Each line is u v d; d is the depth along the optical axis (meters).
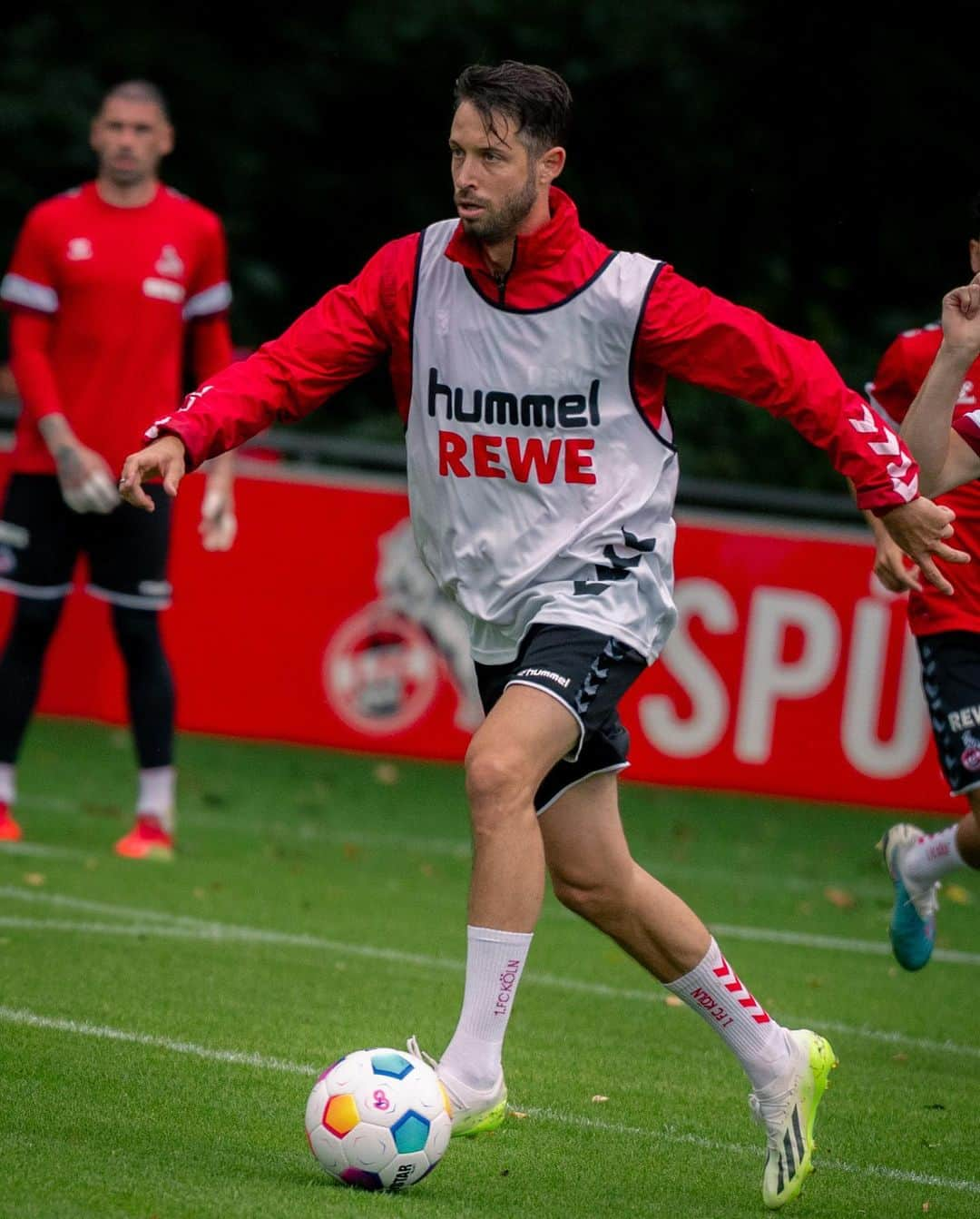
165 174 66.44
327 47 66.94
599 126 67.75
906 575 20.73
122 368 29.95
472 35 66.06
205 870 30.78
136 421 30.08
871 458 14.89
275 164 68.44
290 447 47.03
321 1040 19.23
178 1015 19.88
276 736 44.75
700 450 62.78
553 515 15.36
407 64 66.69
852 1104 18.73
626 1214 14.06
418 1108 13.91
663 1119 17.39
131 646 30.92
